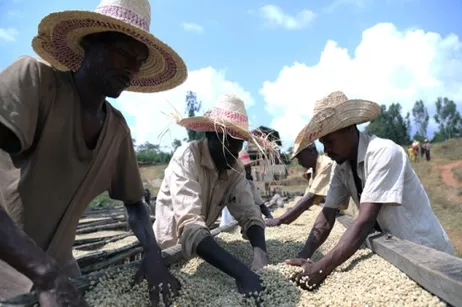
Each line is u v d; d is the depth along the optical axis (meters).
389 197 2.53
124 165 2.28
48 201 1.92
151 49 2.17
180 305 2.00
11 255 1.35
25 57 1.77
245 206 3.26
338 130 2.84
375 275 2.36
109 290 1.96
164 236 3.19
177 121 3.00
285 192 15.14
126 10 1.91
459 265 1.90
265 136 3.17
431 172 33.91
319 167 4.98
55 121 1.82
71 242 2.17
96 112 2.01
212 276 2.69
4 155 1.88
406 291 2.04
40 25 1.98
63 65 2.26
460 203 19.03
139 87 2.55
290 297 2.17
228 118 2.88
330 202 3.37
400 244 2.54
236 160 3.06
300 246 3.79
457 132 88.56
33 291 1.67
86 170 1.99
